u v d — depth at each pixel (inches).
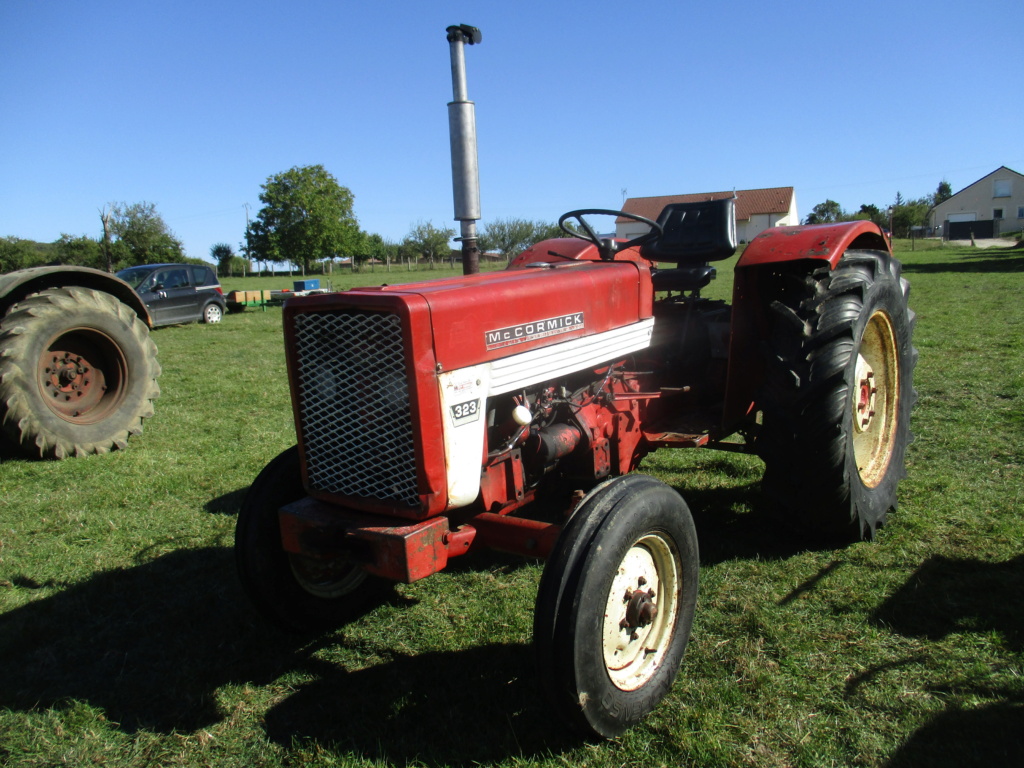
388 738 82.1
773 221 1737.2
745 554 122.1
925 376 241.6
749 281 125.9
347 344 83.7
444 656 98.6
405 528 81.1
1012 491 140.5
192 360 384.8
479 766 76.3
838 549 121.6
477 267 121.3
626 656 83.8
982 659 89.0
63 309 208.4
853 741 76.5
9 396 194.4
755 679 87.8
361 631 106.7
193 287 589.9
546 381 101.5
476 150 118.6
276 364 368.2
